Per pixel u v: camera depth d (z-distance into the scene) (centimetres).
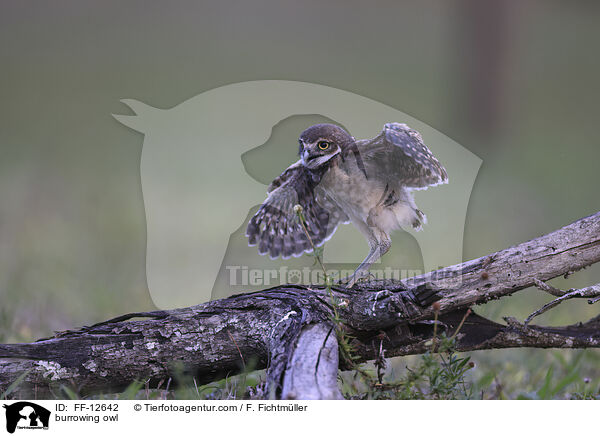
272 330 725
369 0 4766
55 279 1345
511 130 2958
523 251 754
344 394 813
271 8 4775
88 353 720
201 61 4103
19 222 1741
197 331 736
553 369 951
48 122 3084
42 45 4309
